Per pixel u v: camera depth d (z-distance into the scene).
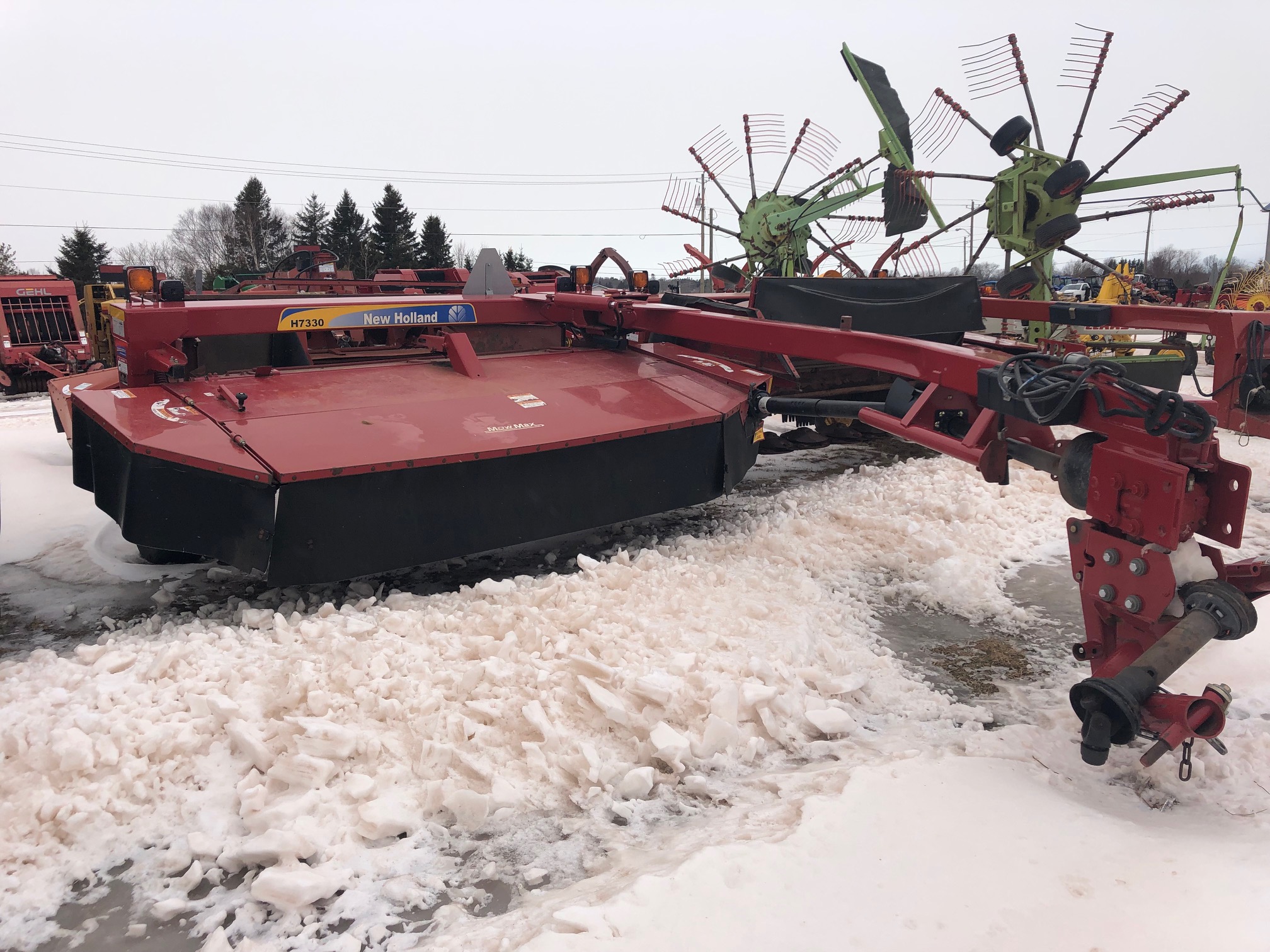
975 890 2.18
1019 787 2.70
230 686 3.22
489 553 5.40
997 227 10.36
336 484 3.94
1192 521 2.73
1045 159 10.05
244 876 2.49
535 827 2.68
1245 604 2.65
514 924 2.19
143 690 3.18
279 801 2.69
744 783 2.89
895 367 4.16
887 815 2.51
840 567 5.08
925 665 3.93
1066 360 2.99
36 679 3.35
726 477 5.27
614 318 5.91
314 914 2.31
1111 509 2.83
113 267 10.04
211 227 68.44
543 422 4.65
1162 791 2.78
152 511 3.78
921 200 11.53
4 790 2.69
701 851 2.33
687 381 5.57
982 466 3.49
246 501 3.80
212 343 4.82
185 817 2.68
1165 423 2.62
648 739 3.02
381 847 2.58
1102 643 3.04
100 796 2.70
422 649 3.48
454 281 9.48
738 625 3.89
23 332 17.38
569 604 3.93
